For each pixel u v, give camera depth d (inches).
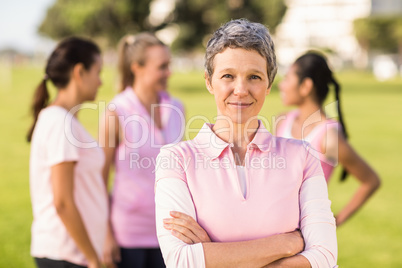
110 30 1615.4
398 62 3297.2
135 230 160.7
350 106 1070.4
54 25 2620.6
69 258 129.2
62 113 131.0
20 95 1327.5
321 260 84.4
